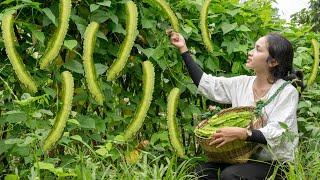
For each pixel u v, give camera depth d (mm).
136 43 3291
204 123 3146
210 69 3639
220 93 3395
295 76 3264
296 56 4215
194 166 3547
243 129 2945
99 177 2768
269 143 2973
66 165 2799
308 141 3672
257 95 3260
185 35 3420
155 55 3223
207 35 3270
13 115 2635
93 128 2971
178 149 2852
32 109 2631
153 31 3215
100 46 3082
